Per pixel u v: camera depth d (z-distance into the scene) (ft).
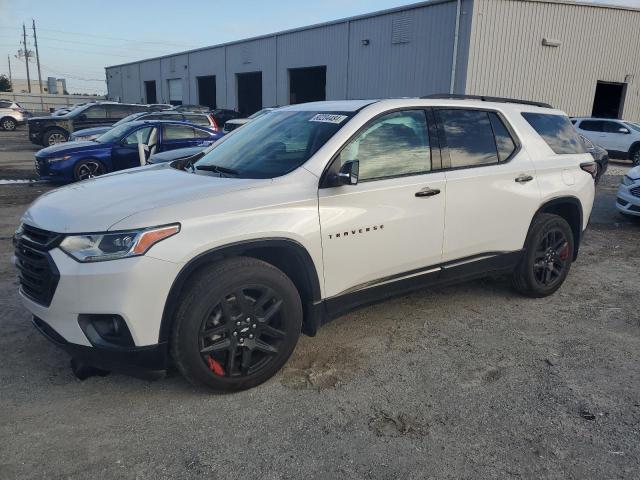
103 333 9.79
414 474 8.79
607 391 11.53
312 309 11.82
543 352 13.32
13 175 43.93
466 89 69.72
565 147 17.26
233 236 10.28
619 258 22.58
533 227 16.03
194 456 9.11
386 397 11.09
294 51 100.99
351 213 11.87
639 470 9.01
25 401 10.64
